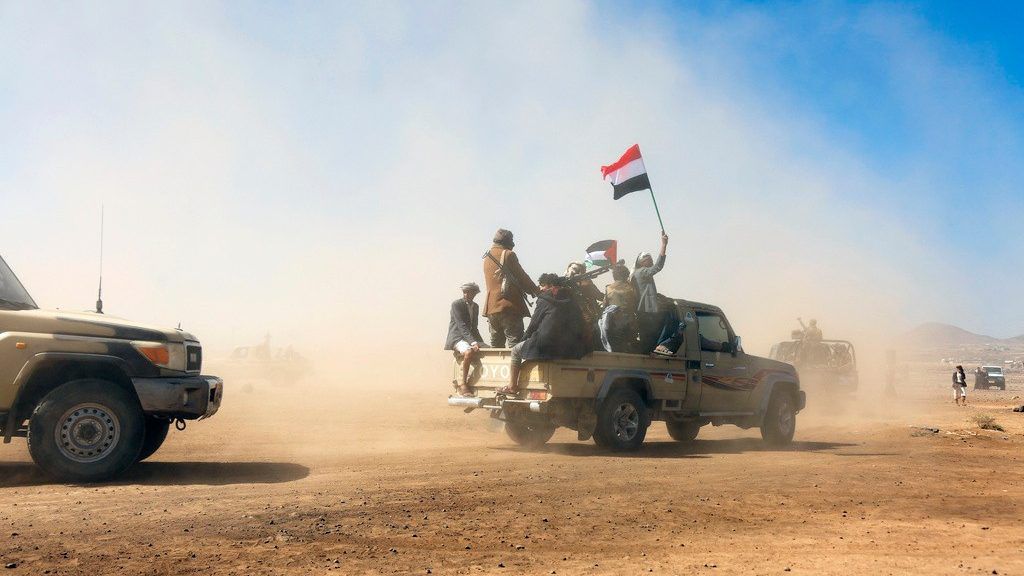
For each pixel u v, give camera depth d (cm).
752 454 1173
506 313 1195
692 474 916
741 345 1357
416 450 1157
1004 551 558
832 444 1388
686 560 527
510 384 1130
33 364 788
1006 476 968
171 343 839
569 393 1116
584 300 1201
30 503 682
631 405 1183
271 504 687
